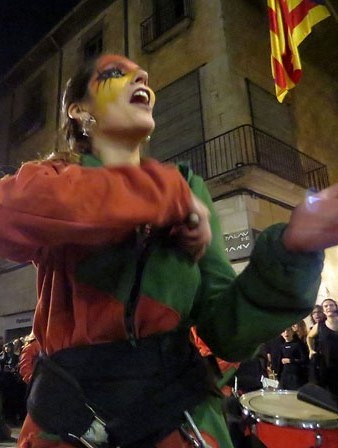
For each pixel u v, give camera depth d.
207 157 10.48
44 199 0.70
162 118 11.77
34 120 16.23
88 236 0.71
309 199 0.68
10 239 0.74
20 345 9.36
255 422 2.27
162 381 0.76
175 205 0.73
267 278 0.74
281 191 10.43
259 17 12.21
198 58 11.39
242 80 10.91
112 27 14.08
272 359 5.88
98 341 0.76
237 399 2.55
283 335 5.87
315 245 0.68
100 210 0.69
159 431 0.72
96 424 0.71
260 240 0.76
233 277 0.95
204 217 0.80
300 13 7.20
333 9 6.57
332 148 13.24
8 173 1.01
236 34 11.27
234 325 0.83
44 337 0.84
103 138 0.98
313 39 12.89
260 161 10.25
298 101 12.61
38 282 0.90
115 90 0.97
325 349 4.73
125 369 0.75
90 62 1.04
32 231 0.72
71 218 0.69
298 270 0.71
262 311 0.79
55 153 0.90
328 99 13.97
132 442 0.71
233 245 9.59
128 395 0.73
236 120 10.32
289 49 7.29
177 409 0.75
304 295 0.74
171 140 11.41
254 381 3.95
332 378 4.59
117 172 0.72
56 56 16.34
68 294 0.81
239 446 2.23
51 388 0.75
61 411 0.73
